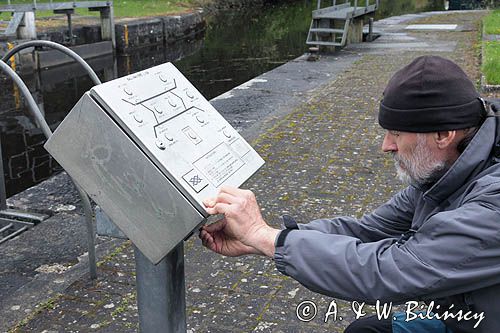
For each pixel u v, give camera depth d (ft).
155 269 5.86
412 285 4.83
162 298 5.94
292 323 9.62
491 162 5.10
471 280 4.76
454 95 4.88
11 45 46.26
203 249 11.98
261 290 10.55
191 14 71.41
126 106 5.34
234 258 11.62
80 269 11.39
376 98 25.03
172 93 5.93
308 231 5.27
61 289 10.70
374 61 34.42
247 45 64.75
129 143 5.22
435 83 4.88
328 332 9.37
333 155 17.79
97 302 10.31
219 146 5.89
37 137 28.99
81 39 55.83
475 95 5.01
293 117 22.09
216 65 52.70
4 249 12.52
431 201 5.33
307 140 19.29
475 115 4.98
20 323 9.76
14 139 28.60
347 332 6.47
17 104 37.52
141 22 61.11
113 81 5.44
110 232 6.72
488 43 37.68
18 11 48.01
